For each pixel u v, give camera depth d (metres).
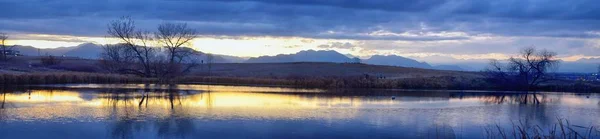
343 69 158.12
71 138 28.41
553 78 99.31
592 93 87.50
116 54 92.06
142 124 33.72
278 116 39.19
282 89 76.81
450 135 32.34
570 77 118.88
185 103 48.41
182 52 92.62
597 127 37.72
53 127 31.45
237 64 177.12
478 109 49.75
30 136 28.47
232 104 48.34
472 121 39.62
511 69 95.81
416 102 56.53
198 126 33.50
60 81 76.44
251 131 32.12
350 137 30.88
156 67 90.50
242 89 74.31
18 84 70.12
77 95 54.09
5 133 29.03
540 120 41.91
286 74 142.62
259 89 75.38
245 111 42.12
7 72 82.69
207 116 38.25
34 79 72.62
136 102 48.25
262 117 38.38
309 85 86.31
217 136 30.27
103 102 47.16
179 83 88.19
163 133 30.77
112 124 33.31
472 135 32.59
